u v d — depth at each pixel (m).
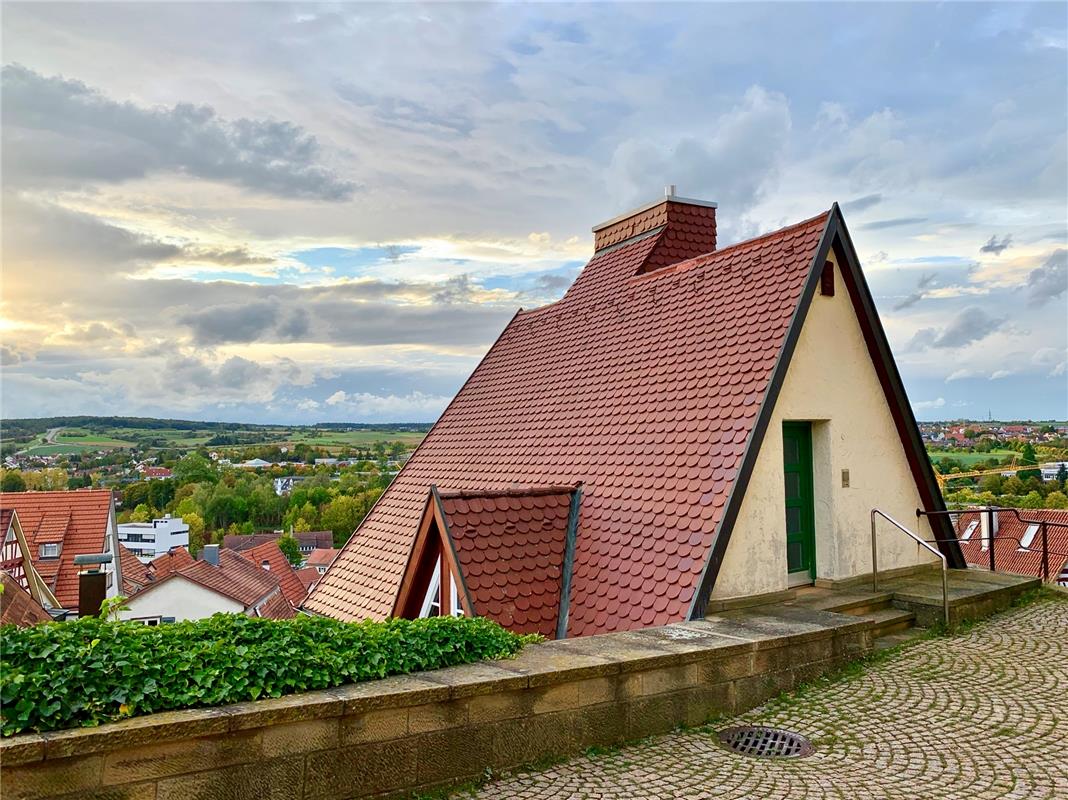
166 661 5.03
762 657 7.59
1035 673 8.31
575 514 11.12
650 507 10.30
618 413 12.12
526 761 6.04
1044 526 12.96
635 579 9.69
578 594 10.12
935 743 6.52
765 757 6.30
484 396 16.00
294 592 48.47
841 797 5.55
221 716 4.75
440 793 5.56
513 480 12.76
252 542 78.94
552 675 6.13
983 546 27.70
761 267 11.80
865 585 11.42
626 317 14.09
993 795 5.57
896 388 12.09
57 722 4.48
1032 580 12.09
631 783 5.78
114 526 37.09
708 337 11.73
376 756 5.34
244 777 4.86
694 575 9.13
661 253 15.66
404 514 14.41
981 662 8.75
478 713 5.80
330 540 82.00
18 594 21.05
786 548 10.68
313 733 5.11
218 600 35.78
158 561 43.62
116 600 5.70
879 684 8.02
